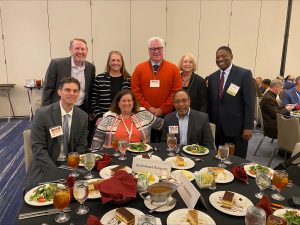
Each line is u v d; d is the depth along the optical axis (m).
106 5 6.59
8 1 6.10
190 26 7.05
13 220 2.41
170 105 2.99
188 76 3.19
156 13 6.85
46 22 6.38
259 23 7.25
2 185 3.14
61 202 1.12
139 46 6.95
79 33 6.59
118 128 2.41
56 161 2.16
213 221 1.12
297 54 7.55
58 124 2.13
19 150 4.37
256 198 1.35
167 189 1.28
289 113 4.25
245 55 7.39
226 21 7.14
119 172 1.37
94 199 1.30
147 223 1.04
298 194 1.41
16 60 6.41
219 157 1.83
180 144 2.31
